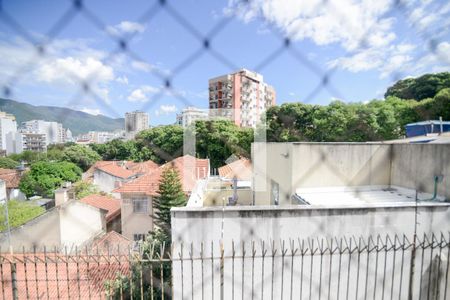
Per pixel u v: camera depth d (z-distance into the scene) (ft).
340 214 12.18
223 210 11.53
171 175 28.40
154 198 30.40
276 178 23.54
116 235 25.77
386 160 21.09
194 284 11.32
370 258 12.25
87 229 26.96
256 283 11.61
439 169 16.35
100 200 32.12
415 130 24.89
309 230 11.94
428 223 12.82
